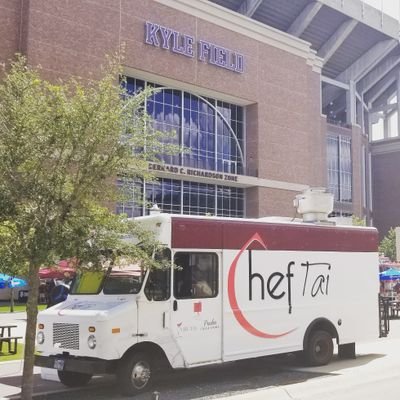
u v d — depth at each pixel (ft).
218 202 149.89
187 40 136.98
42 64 108.88
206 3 141.90
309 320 39.81
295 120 164.04
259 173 152.87
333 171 220.23
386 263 127.75
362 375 36.88
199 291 34.04
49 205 24.97
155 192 136.05
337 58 232.94
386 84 269.64
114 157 26.35
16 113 24.72
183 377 37.17
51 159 25.22
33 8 108.78
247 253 36.70
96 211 26.43
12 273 25.62
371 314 44.16
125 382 30.76
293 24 202.28
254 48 154.30
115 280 33.01
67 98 27.99
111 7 121.39
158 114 136.56
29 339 25.49
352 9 209.46
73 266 26.55
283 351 37.93
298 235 39.91
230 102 153.69
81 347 30.94
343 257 42.75
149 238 28.76
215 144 149.48
